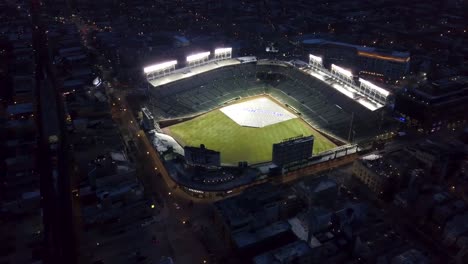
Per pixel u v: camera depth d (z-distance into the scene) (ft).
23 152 642.22
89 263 441.27
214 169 596.29
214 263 446.60
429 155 587.68
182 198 558.56
